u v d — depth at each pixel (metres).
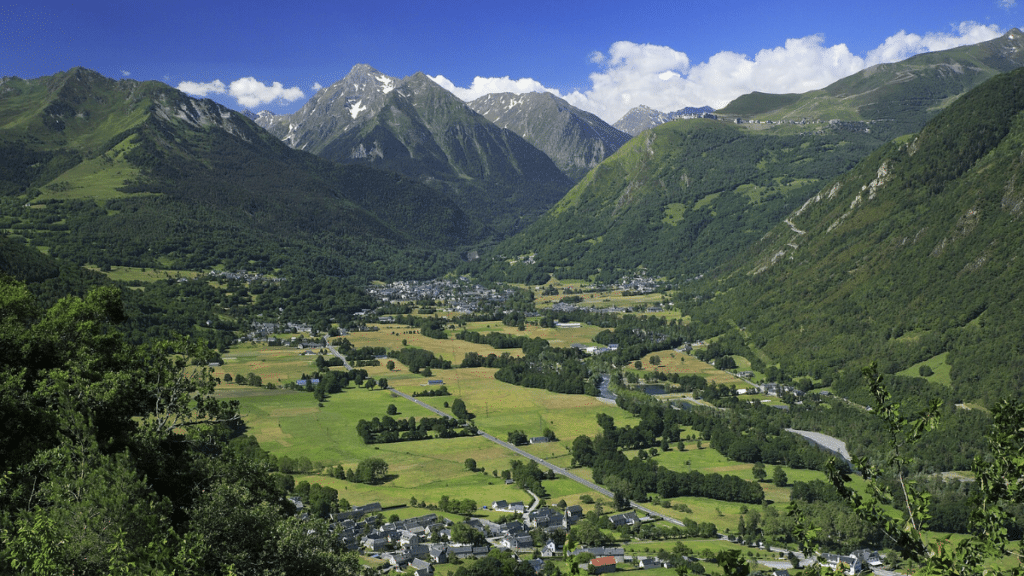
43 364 79.75
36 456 55.47
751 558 117.31
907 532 26.19
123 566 42.91
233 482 69.50
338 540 70.00
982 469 25.80
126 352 87.00
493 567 108.25
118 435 68.62
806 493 147.62
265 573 56.94
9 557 44.12
